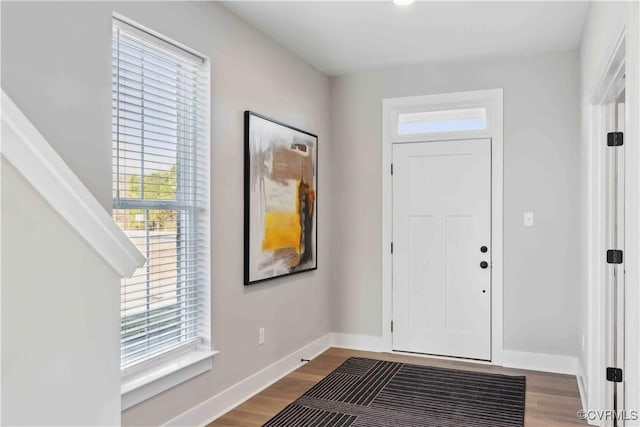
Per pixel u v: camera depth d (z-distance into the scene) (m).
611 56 2.12
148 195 2.62
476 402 3.31
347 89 4.71
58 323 1.12
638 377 1.44
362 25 3.51
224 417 3.06
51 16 2.00
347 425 2.94
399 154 4.54
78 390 1.17
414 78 4.48
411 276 4.51
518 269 4.16
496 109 4.21
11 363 1.02
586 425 2.96
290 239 3.95
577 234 3.99
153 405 2.58
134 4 2.44
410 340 4.52
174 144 2.80
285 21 3.43
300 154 4.14
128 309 2.47
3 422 1.01
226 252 3.18
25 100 1.91
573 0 3.08
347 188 4.73
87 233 1.17
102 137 2.24
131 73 2.49
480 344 4.28
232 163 3.25
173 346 2.82
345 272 4.75
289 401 3.34
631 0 1.52
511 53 4.10
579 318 3.87
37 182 1.06
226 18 3.20
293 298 4.07
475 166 4.29
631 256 1.51
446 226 4.39
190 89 2.95
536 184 4.11
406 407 3.22
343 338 4.75
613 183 2.97
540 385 3.67
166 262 2.75
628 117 1.57
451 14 3.32
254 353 3.50
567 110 4.02
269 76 3.71
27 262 1.05
